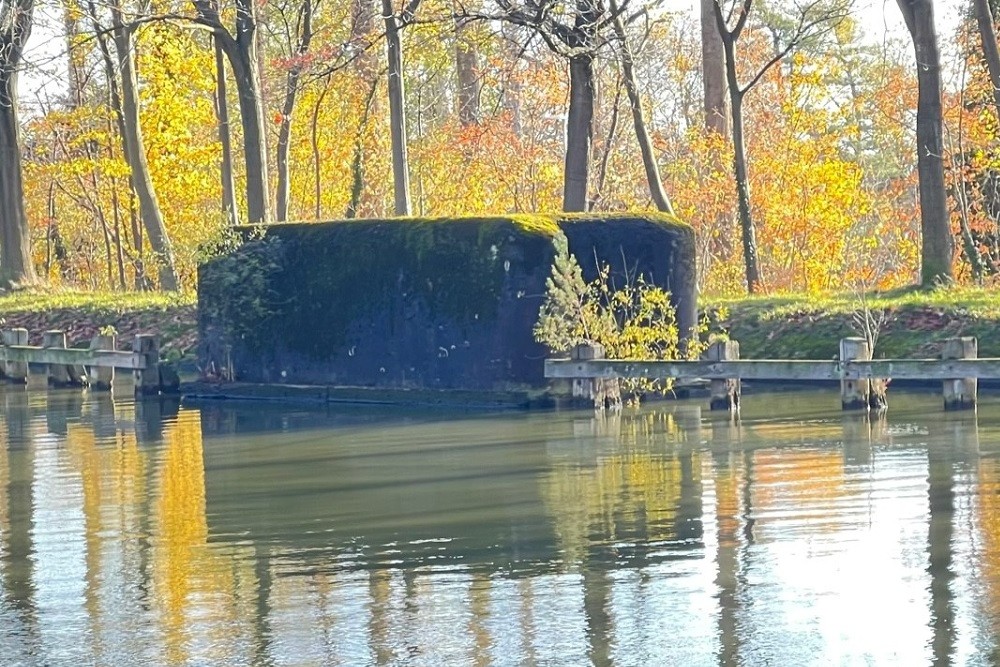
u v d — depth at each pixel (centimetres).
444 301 2642
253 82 3828
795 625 1080
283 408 2675
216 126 5947
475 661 1027
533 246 2545
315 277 2828
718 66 5025
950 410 2209
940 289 3156
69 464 1983
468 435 2161
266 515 1550
